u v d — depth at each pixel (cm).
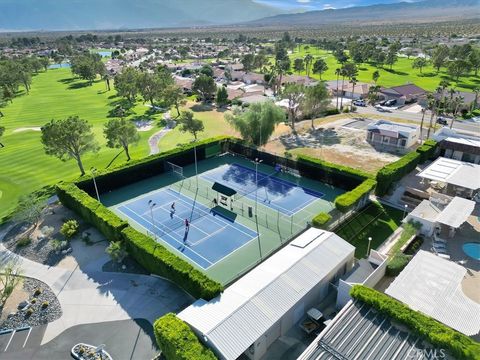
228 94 11556
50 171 6069
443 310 2605
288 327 2827
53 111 10656
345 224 4278
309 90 7806
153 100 11881
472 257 3581
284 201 4991
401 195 4891
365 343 2345
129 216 4672
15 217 4319
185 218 4588
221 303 2736
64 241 3934
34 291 3278
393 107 9881
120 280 3397
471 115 8769
